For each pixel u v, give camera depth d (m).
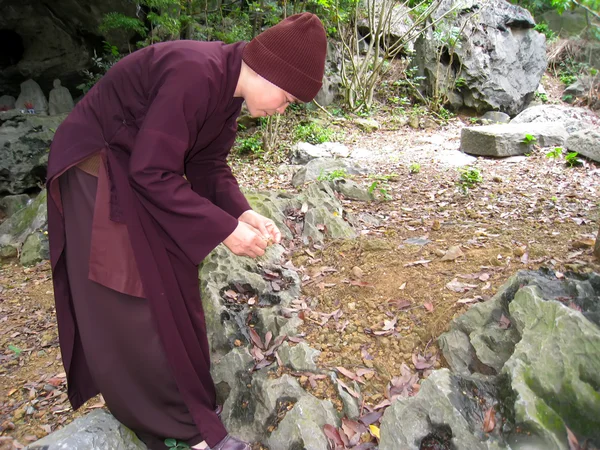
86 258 1.77
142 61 1.72
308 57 1.69
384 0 9.82
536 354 1.90
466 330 2.29
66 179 1.82
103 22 8.12
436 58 10.31
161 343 1.82
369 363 2.35
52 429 2.54
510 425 1.77
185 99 1.61
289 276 3.07
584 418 1.71
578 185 5.00
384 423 1.98
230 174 2.19
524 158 6.41
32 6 7.82
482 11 10.45
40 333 3.45
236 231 1.71
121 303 1.79
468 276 2.71
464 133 6.95
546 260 2.76
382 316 2.58
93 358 1.81
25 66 8.22
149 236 1.78
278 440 2.08
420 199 4.75
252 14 9.54
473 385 1.93
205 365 2.01
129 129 1.75
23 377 2.98
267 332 2.64
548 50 12.22
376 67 9.75
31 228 5.02
